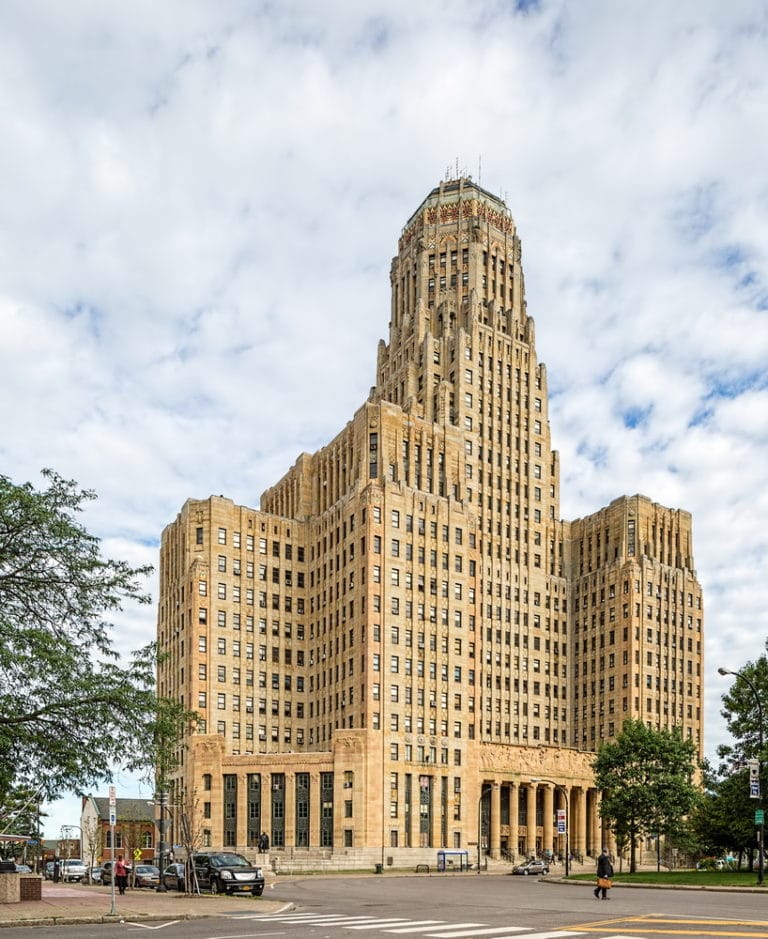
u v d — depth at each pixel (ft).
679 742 310.86
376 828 410.93
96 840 532.73
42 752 139.13
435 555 473.67
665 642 549.54
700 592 576.61
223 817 429.38
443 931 100.32
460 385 528.63
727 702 265.75
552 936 94.22
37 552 146.41
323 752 433.89
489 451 539.29
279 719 477.36
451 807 440.04
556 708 548.31
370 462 472.85
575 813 489.67
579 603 568.00
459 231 575.79
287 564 501.15
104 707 143.13
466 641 472.85
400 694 441.68
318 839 413.39
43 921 111.65
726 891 187.32
